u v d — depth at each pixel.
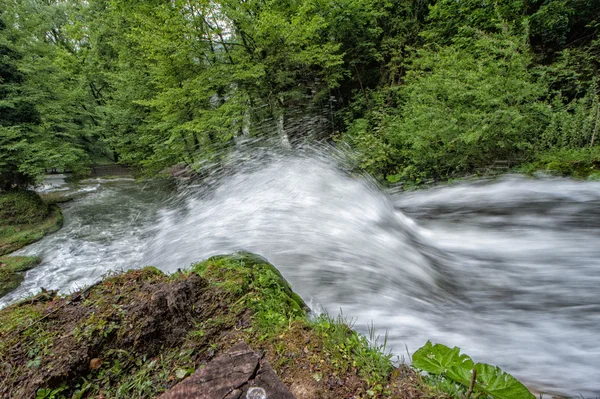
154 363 1.56
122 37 12.91
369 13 11.39
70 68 20.12
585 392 1.82
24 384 1.38
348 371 1.52
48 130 15.27
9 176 13.38
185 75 9.91
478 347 2.30
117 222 11.83
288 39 8.98
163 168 14.13
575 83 7.20
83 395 1.39
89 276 7.47
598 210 5.14
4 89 13.33
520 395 1.20
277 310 1.99
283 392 1.18
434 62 9.40
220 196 8.16
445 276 3.76
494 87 6.83
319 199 6.47
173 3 9.46
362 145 9.95
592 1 8.16
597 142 6.38
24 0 18.14
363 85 13.82
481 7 9.89
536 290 3.27
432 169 8.67
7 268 8.11
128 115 14.17
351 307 2.91
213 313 1.89
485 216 5.86
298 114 12.09
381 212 6.06
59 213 13.20
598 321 2.61
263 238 4.75
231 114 9.98
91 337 1.59
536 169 6.73
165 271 4.39
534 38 9.20
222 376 1.26
